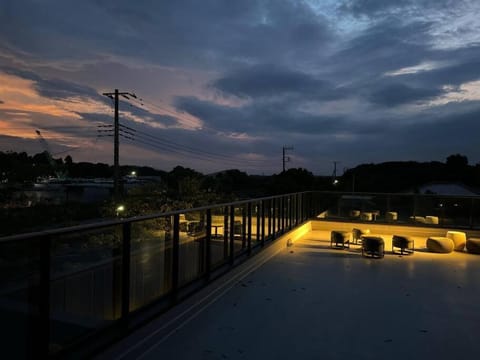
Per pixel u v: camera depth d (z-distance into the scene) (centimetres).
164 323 314
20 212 1439
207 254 423
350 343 318
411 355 297
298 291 468
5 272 187
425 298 452
